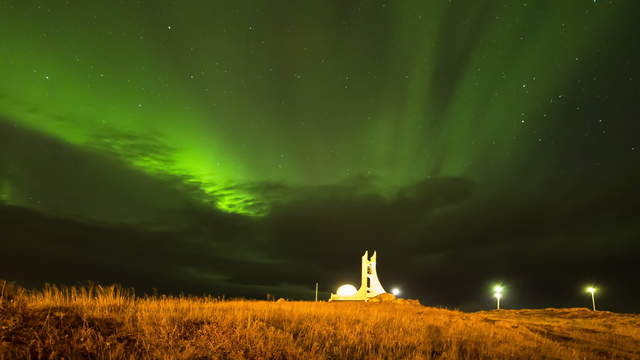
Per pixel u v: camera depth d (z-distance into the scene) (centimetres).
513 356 1081
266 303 1875
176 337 765
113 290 1104
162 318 883
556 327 2208
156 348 689
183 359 667
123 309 983
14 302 755
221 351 732
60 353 602
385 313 1769
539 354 1178
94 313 841
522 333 1617
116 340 684
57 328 697
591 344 1616
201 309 1170
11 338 612
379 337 1055
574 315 3500
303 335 995
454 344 1095
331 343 941
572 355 1230
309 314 1388
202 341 759
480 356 1021
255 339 811
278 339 861
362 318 1378
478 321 2031
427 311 2548
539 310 3966
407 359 891
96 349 645
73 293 1012
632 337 1892
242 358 711
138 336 731
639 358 1336
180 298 1349
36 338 627
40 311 769
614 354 1378
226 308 1278
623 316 3350
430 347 1034
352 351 916
